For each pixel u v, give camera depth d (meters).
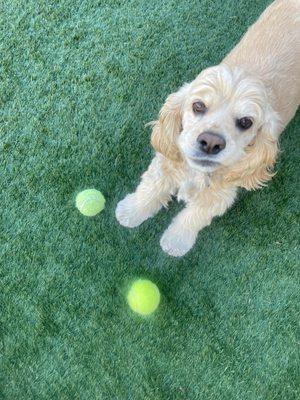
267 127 0.73
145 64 1.04
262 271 0.95
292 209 0.99
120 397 0.86
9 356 0.86
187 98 0.73
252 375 0.90
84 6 1.07
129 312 0.90
